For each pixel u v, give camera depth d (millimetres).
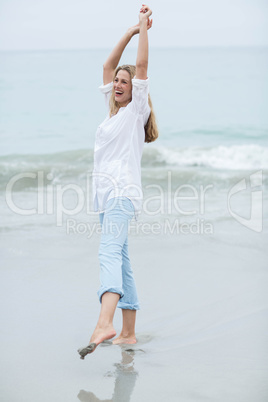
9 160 19672
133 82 6047
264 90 35344
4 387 5184
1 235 10891
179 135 26453
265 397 4945
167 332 6707
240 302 7633
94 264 9344
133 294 6477
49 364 5738
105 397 4984
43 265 9234
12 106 31359
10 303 7578
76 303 7617
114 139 6184
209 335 6551
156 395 5008
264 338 6395
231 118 29312
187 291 8125
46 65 44438
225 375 5430
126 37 6551
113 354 6039
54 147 23078
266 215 12438
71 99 33281
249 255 9805
